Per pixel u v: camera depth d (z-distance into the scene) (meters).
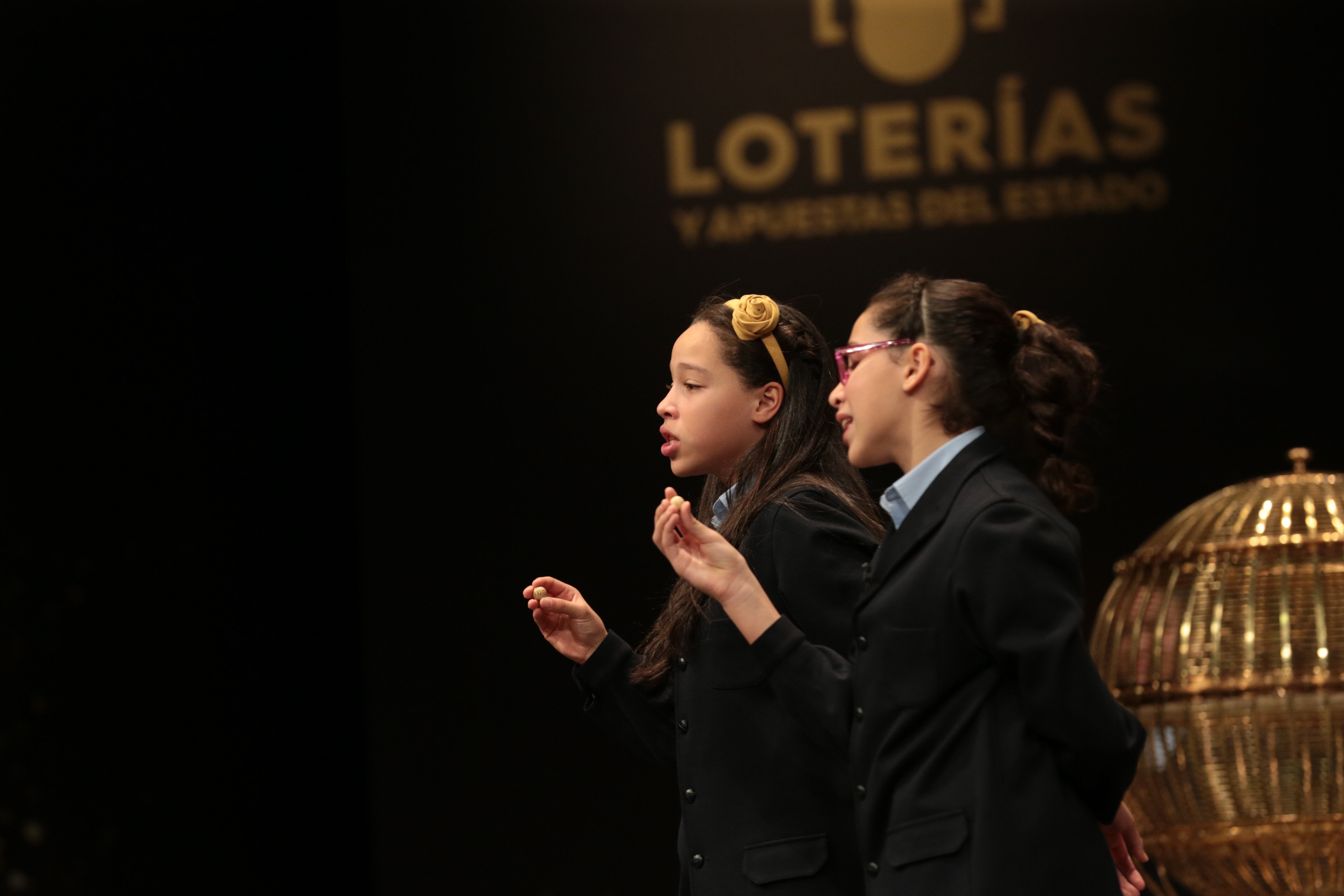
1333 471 16.19
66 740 13.15
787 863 6.58
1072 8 17.30
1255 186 16.67
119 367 14.46
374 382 18.22
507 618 17.67
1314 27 16.70
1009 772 5.50
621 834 17.16
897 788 5.71
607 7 18.22
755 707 6.82
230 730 15.80
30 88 13.35
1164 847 9.05
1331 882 8.60
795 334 7.70
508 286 18.12
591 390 17.86
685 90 18.00
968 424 6.12
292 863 16.62
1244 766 8.62
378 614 17.89
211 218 16.45
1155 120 16.98
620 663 7.56
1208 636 8.94
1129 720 5.68
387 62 18.56
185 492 15.44
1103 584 16.31
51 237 13.50
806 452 7.43
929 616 5.71
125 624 14.19
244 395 16.80
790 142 17.73
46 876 12.73
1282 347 16.41
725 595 6.23
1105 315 16.83
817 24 17.78
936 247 17.33
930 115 17.48
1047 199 17.14
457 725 17.59
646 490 17.61
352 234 18.42
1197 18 16.98
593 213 18.06
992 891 5.35
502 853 17.31
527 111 18.25
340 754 17.97
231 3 17.25
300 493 17.77
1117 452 16.52
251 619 16.45
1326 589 8.80
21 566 12.71
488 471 17.94
